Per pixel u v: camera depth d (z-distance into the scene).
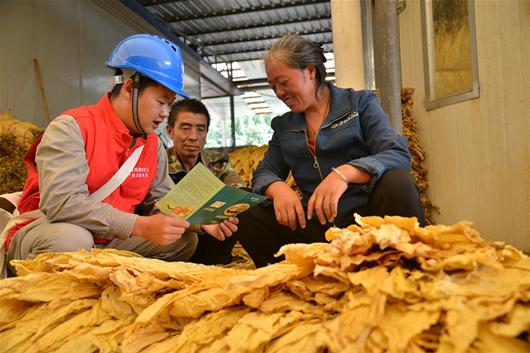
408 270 0.91
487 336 0.78
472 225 0.93
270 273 1.03
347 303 0.90
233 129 12.95
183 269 1.29
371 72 5.23
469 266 0.87
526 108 3.28
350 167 2.04
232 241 3.10
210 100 13.74
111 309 1.22
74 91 7.29
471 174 3.88
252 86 13.24
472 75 3.78
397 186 2.06
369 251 0.97
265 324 0.94
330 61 12.60
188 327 1.06
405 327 0.82
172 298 1.10
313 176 2.46
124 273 1.22
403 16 4.84
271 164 2.60
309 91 2.26
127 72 2.12
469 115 3.87
